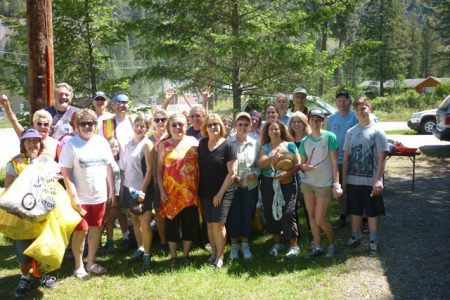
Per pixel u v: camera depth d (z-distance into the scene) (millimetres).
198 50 9898
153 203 5074
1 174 10602
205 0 9484
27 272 4316
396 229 5637
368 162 4820
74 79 9375
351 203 4965
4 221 4082
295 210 5109
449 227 5652
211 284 4387
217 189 4715
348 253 4969
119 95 5562
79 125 4520
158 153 4859
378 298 3920
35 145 4285
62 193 4391
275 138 4957
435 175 9117
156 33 9859
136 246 5574
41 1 5863
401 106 31297
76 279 4641
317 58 9336
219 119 4695
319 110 4793
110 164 4844
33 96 5977
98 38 9516
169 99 6410
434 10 41844
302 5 9812
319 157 4777
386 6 41625
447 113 11250
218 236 4773
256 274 4605
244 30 9906
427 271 4336
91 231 4746
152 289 4344
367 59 42469
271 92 10031
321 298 3986
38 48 5914
